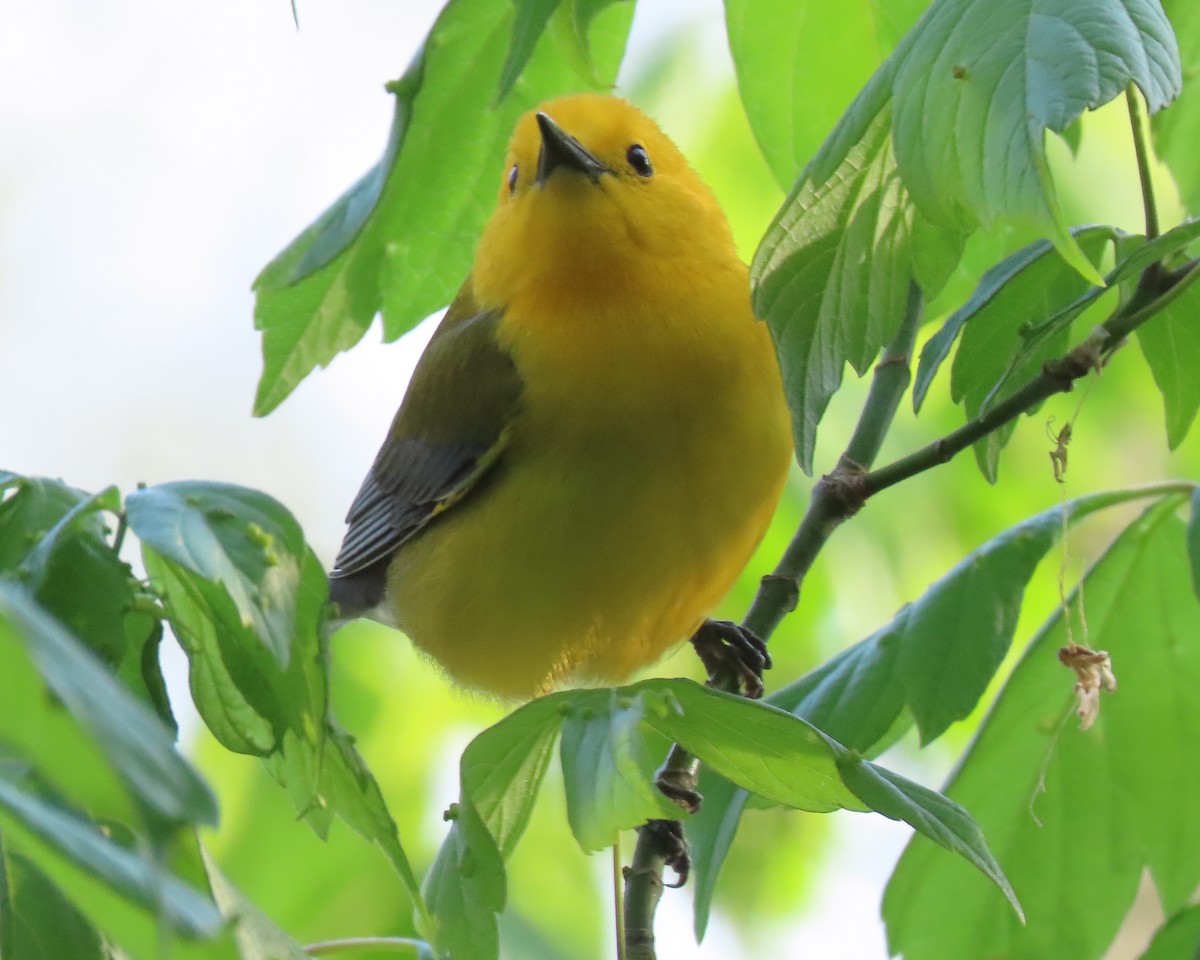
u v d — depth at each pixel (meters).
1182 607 7.92
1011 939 8.05
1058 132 4.92
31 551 4.64
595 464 9.05
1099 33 5.00
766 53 8.24
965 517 12.27
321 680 4.66
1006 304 6.91
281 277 7.68
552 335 9.30
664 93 11.83
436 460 9.85
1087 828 8.05
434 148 8.09
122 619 4.60
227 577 4.37
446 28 7.51
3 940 4.40
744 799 7.39
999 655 7.28
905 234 6.15
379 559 10.51
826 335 6.14
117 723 3.08
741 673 9.82
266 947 4.35
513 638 9.62
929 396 12.27
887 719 7.34
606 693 5.38
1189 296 6.81
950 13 5.34
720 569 9.46
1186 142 8.09
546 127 9.03
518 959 10.52
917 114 5.25
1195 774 8.00
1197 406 7.05
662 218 9.22
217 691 5.09
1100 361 6.62
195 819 3.11
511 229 9.55
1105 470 12.67
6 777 3.77
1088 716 6.96
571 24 6.83
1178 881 8.05
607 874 11.16
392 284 8.26
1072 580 11.56
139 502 4.48
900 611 7.70
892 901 8.10
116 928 3.78
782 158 8.43
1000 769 8.06
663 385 8.98
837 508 7.91
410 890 5.01
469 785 5.52
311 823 5.24
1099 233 6.73
